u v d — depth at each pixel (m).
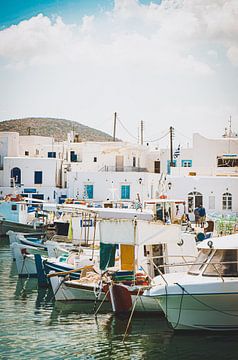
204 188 51.72
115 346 18.66
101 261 22.86
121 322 21.42
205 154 63.72
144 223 22.45
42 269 28.23
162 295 19.17
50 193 57.53
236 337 19.41
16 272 32.53
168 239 22.98
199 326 19.55
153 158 73.00
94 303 24.00
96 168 63.72
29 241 36.94
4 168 59.72
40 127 138.62
